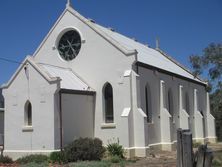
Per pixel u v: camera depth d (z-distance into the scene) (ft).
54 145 81.15
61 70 96.63
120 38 114.83
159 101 105.29
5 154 88.28
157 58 129.90
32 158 76.79
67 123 85.35
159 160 76.59
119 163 71.46
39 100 84.33
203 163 24.09
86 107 91.97
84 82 96.68
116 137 88.89
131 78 89.76
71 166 65.46
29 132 85.25
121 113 89.30
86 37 98.37
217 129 165.37
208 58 95.86
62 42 103.81
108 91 93.97
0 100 150.51
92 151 74.38
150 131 98.32
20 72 88.17
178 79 121.70
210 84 108.47
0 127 140.46
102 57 94.94
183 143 24.89
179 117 119.14
